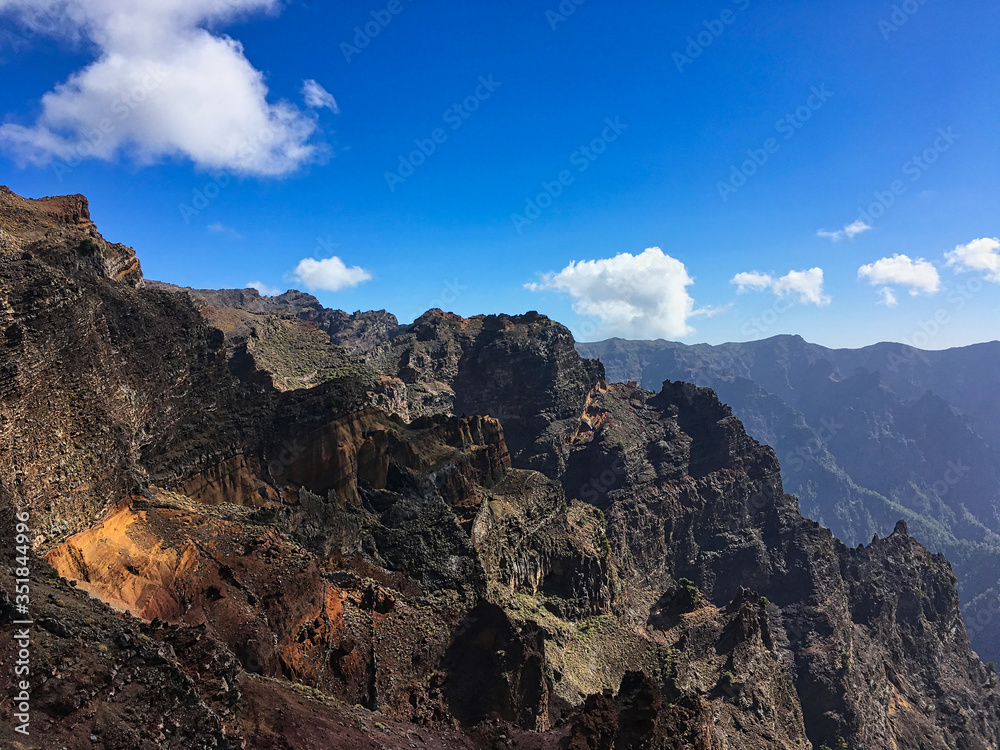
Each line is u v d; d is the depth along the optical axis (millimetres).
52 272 45906
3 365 38406
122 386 53438
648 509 140875
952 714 137625
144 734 20766
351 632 47750
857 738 112062
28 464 38500
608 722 38406
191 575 41562
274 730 27453
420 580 64188
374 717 34938
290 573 45031
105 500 44125
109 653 22375
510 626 56031
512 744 38500
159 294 66438
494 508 80125
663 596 113312
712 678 90875
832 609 135250
